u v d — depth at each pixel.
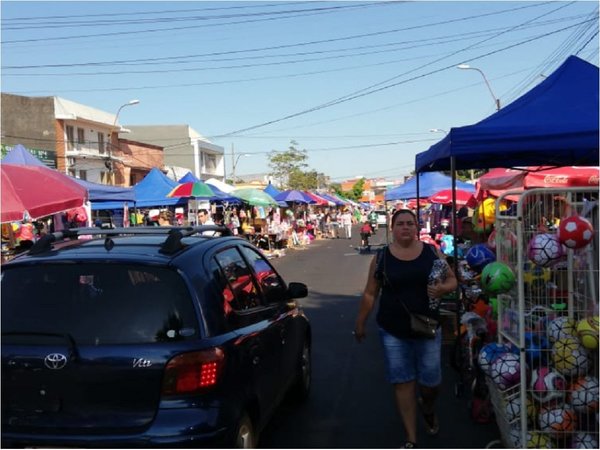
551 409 4.27
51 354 3.38
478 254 6.29
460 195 15.76
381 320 4.73
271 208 30.02
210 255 4.13
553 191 4.36
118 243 4.06
